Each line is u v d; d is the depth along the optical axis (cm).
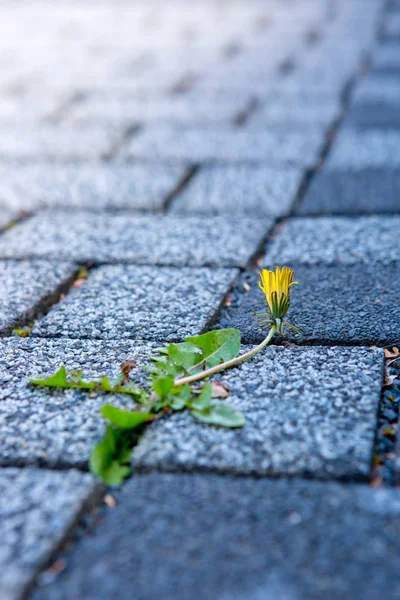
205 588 93
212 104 196
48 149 162
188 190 144
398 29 301
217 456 100
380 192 141
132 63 253
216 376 107
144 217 136
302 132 169
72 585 94
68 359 110
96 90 217
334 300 117
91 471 100
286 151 156
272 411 103
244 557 95
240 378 106
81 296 119
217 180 147
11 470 100
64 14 382
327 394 105
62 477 99
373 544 95
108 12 383
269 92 208
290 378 106
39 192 145
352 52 259
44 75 239
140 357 109
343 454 100
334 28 311
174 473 99
